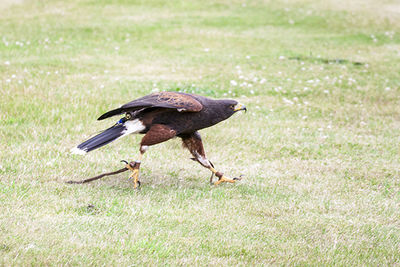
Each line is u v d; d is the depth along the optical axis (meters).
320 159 13.34
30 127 13.84
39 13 34.41
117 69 22.34
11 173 10.42
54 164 11.23
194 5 38.09
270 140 14.52
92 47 26.58
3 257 6.85
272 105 18.42
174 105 9.71
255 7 38.12
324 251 8.06
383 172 12.50
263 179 11.49
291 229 8.82
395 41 31.20
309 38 31.25
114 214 8.78
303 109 18.25
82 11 35.25
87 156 12.09
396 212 9.98
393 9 38.25
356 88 21.39
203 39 29.73
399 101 19.83
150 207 9.23
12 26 30.42
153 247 7.57
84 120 14.84
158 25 32.25
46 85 17.98
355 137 15.41
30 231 7.70
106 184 10.39
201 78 21.55
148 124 10.17
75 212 8.72
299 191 10.84
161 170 11.66
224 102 10.37
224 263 7.32
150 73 22.03
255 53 27.22
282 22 34.84
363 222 9.37
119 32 30.19
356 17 35.97
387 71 24.61
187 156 12.80
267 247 8.05
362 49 29.16
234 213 9.34
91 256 7.13
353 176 12.11
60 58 23.48
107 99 16.89
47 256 6.98
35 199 9.09
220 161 12.65
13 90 16.72
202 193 10.28
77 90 17.70
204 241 8.02
